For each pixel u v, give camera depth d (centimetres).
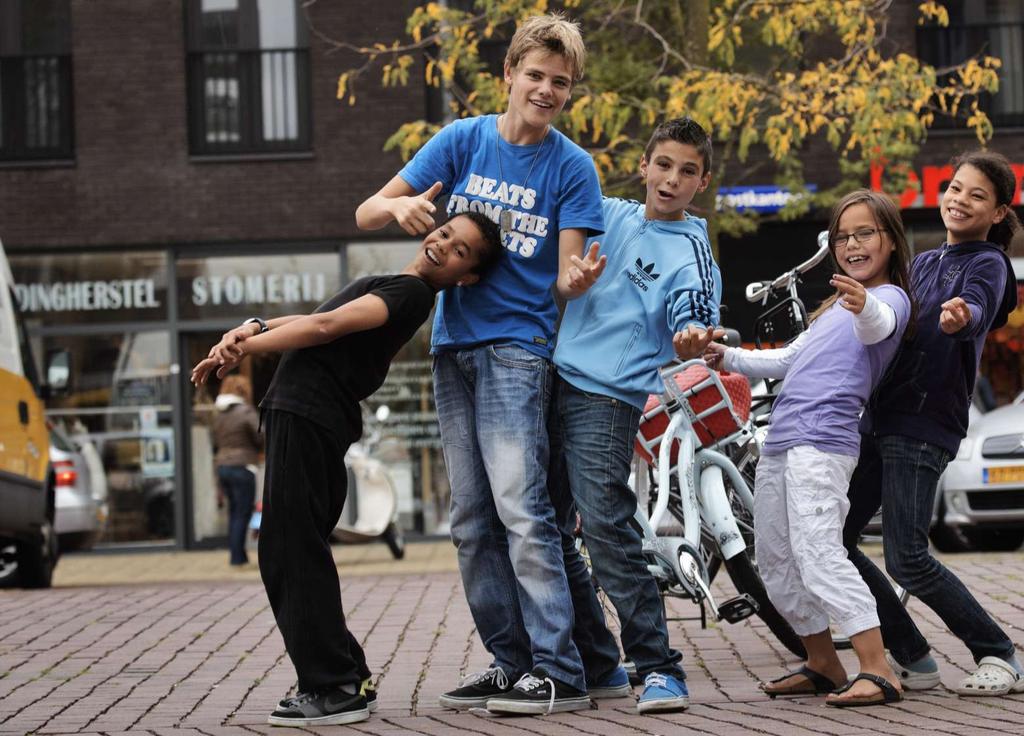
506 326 554
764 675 630
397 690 614
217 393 1752
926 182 1644
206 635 804
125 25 1717
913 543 552
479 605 572
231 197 1716
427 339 1744
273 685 641
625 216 574
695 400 636
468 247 543
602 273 554
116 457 1744
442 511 1738
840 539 545
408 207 532
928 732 478
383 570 1373
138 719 562
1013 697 546
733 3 1179
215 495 1752
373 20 1694
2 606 984
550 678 542
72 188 1723
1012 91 1677
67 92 1736
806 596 564
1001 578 922
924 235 1673
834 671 569
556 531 551
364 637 775
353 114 1703
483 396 554
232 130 1725
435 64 1248
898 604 574
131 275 1738
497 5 1197
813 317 566
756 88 1164
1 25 1736
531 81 548
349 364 537
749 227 1316
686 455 625
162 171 1720
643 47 1280
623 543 548
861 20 1171
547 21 554
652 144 564
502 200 557
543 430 556
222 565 1537
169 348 1738
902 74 1174
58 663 720
